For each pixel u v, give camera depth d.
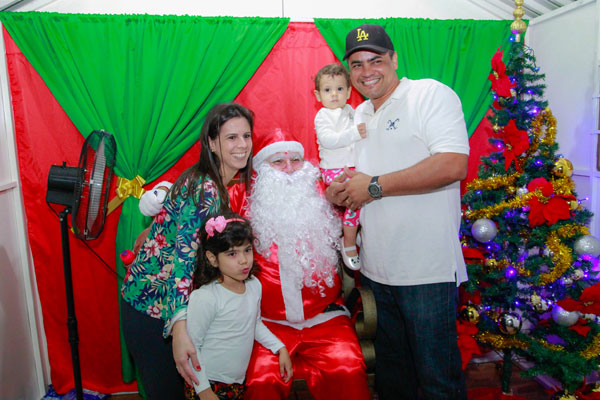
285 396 1.72
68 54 2.26
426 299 1.78
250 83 2.46
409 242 1.78
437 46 2.47
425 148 1.77
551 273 2.07
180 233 1.51
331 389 1.76
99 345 2.50
